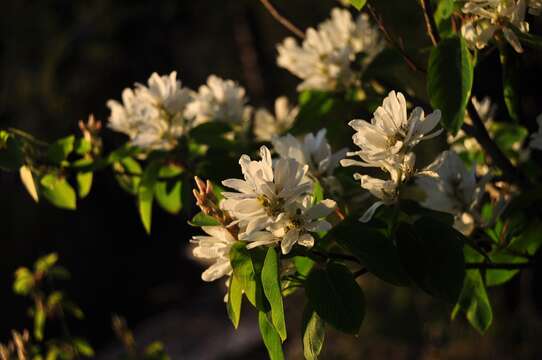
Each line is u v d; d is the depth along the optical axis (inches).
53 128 145.5
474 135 39.1
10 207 163.6
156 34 140.2
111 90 147.4
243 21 97.6
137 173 42.7
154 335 154.5
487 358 85.6
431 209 34.9
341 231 31.1
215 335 146.3
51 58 144.9
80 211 173.9
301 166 31.8
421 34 65.1
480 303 35.5
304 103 42.4
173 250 186.2
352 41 44.4
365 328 106.6
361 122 31.1
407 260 30.9
